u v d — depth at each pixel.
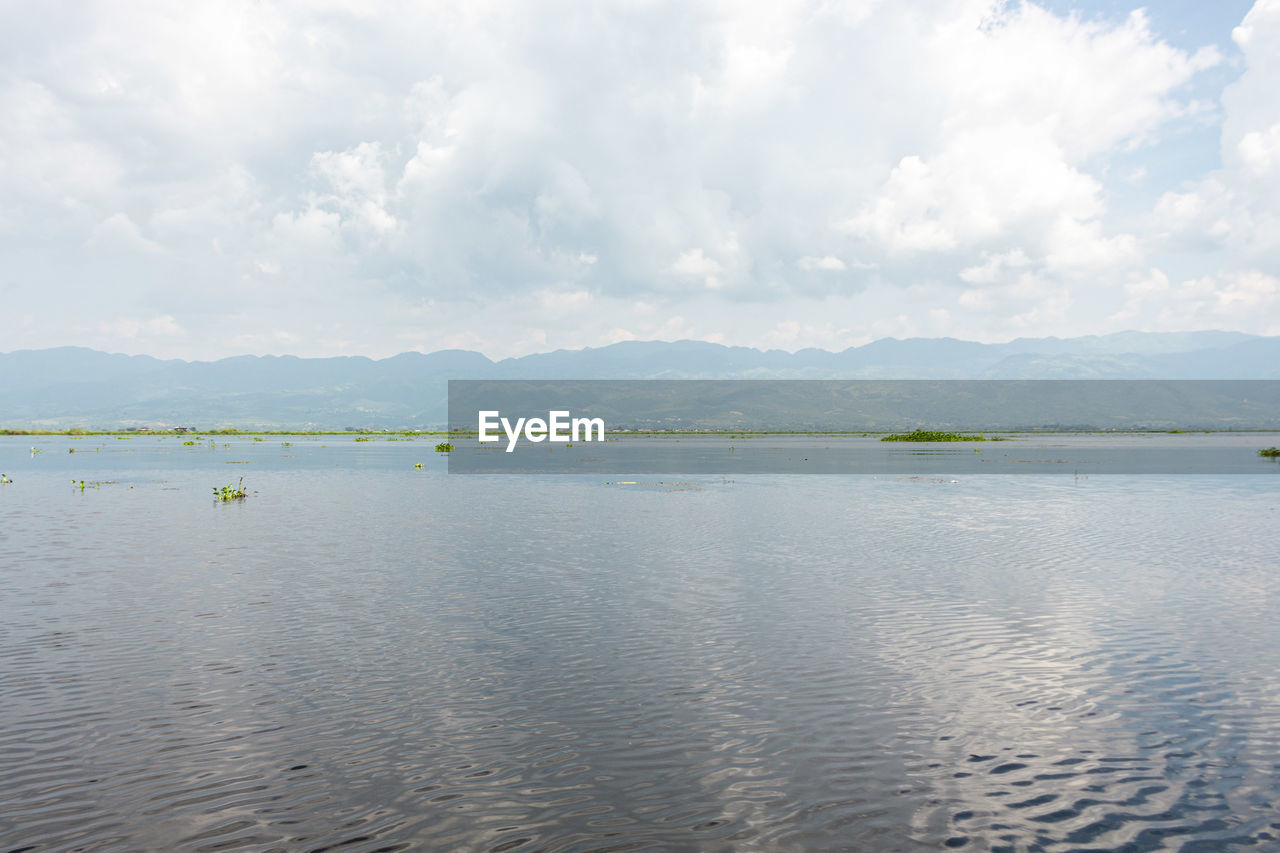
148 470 92.56
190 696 16.95
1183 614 24.02
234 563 32.03
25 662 19.12
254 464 106.12
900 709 16.41
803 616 23.64
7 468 96.19
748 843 11.49
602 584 28.12
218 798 12.66
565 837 11.62
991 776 13.55
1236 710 16.45
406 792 12.88
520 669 18.72
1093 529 42.75
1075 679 18.25
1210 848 11.43
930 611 24.28
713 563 32.25
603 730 15.27
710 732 15.20
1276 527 43.78
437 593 26.56
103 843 11.41
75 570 30.52
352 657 19.61
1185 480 79.81
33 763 13.84
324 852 11.20
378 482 75.12
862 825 12.01
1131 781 13.43
